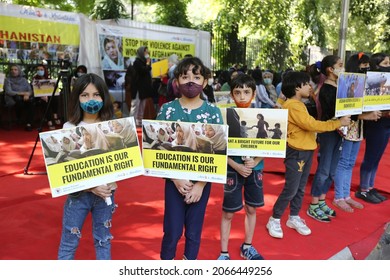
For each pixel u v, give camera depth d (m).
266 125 2.84
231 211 2.97
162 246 2.70
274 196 4.82
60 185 2.31
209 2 19.36
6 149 6.79
